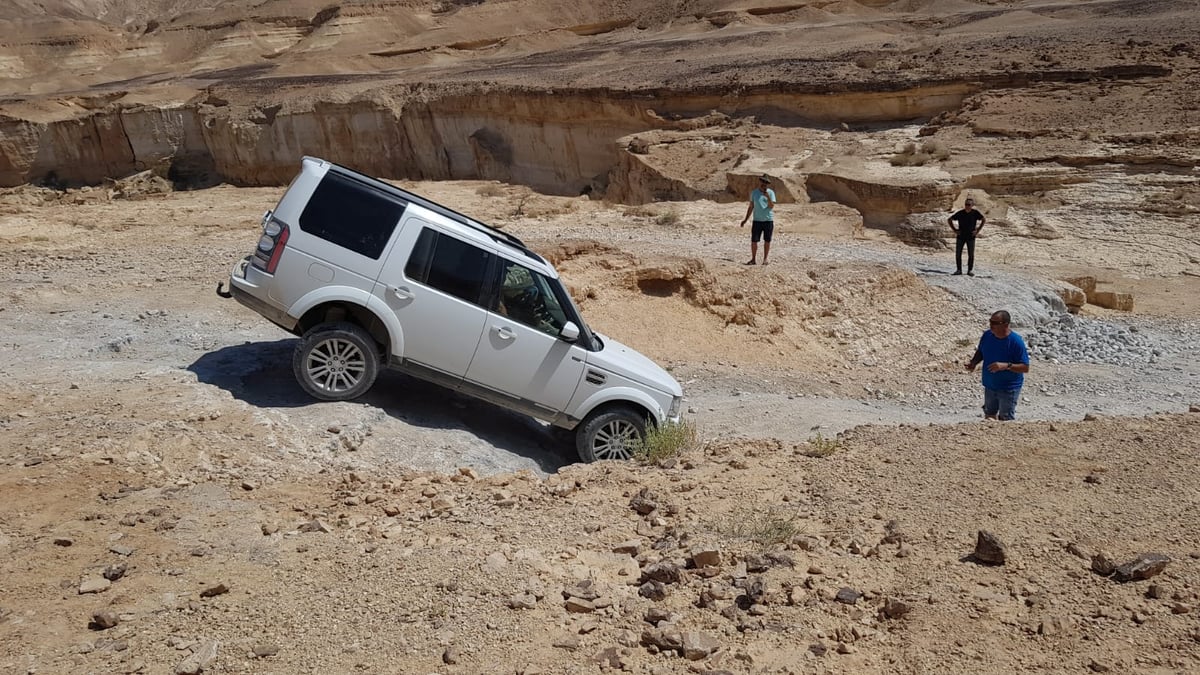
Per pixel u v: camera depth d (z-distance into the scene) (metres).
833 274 17.75
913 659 4.10
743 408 11.09
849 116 43.84
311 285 7.81
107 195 51.00
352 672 3.90
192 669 3.87
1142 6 60.72
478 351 8.01
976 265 22.59
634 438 8.39
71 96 70.88
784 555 4.96
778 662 4.07
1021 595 4.57
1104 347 17.44
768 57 58.28
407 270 7.85
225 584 4.61
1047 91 39.72
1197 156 30.39
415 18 112.69
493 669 3.94
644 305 15.27
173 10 189.25
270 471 6.52
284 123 62.78
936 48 52.09
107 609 4.37
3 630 4.16
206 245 18.78
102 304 12.57
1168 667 3.97
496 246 8.04
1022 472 6.09
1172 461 6.18
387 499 6.01
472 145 57.94
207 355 9.46
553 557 5.03
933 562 4.92
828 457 6.76
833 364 15.52
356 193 7.89
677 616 4.40
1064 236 28.67
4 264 15.60
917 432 7.32
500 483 6.41
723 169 37.25
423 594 4.52
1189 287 24.70
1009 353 8.95
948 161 34.00
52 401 7.48
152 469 6.15
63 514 5.39
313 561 4.89
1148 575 4.64
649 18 98.12
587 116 51.62
